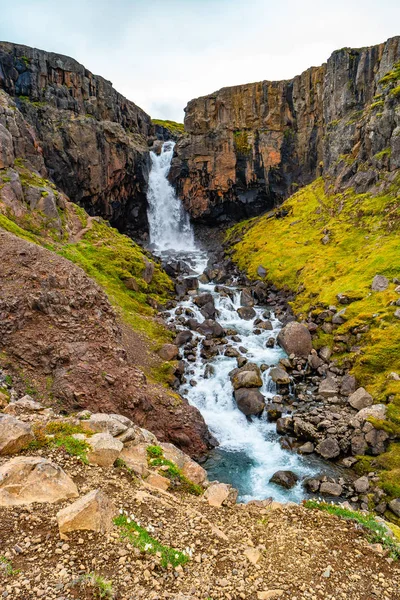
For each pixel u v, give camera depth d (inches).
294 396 1094.4
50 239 1600.6
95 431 519.8
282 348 1331.2
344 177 2206.0
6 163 1694.1
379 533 418.9
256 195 3046.3
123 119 3132.4
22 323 874.1
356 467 801.6
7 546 295.4
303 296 1612.9
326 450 849.5
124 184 2839.6
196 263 2485.2
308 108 2805.1
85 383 820.6
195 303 1720.0
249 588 318.0
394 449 808.9
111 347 943.0
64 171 2393.0
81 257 1590.8
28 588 262.1
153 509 394.3
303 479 791.1
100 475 423.5
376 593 328.5
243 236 2684.5
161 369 1135.6
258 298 1815.9
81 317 968.3
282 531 419.8
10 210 1519.4
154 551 324.5
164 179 3186.5
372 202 1879.9
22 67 2330.2
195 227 3270.2
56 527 323.0
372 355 1073.5
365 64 2298.2
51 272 1000.2
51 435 476.4
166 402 933.2
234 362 1245.7
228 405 1079.0
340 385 1078.4
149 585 290.2
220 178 3063.5
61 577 275.3
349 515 465.1
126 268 1713.8
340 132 2369.6
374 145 2025.1
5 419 439.8
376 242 1651.1
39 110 2343.8
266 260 2076.8
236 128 3011.8
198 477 549.6
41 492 357.4
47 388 802.2
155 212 3100.4
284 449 898.7
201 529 387.9
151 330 1349.7
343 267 1608.0
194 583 309.7
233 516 454.0
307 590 324.8
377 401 952.9
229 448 919.0
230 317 1633.9
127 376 898.7
